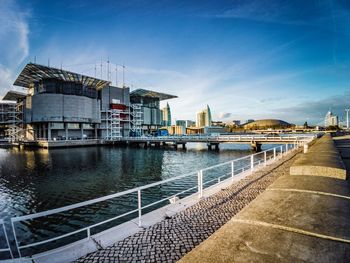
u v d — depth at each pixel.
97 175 30.39
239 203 6.72
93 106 92.50
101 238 4.71
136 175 30.48
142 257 4.02
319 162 5.57
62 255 4.14
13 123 94.06
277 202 2.96
